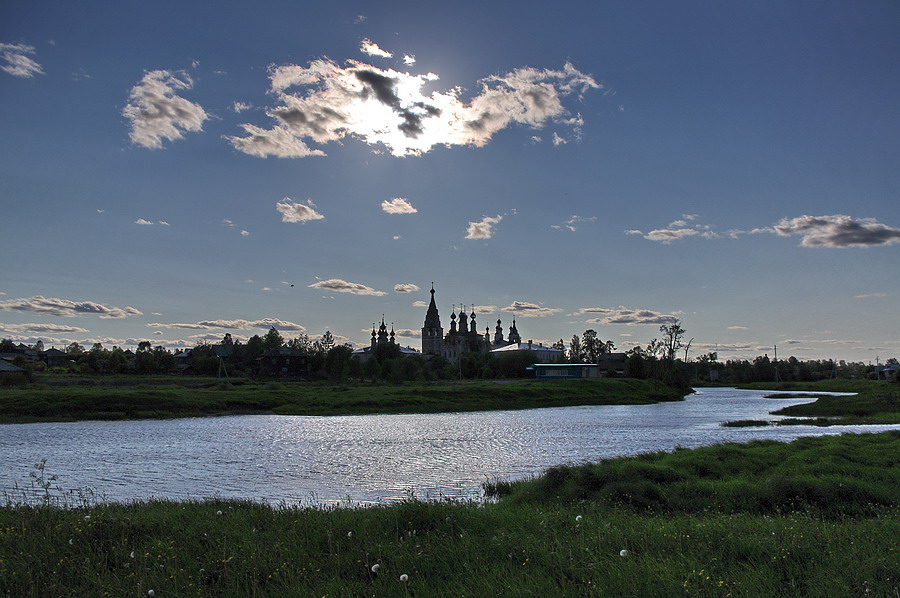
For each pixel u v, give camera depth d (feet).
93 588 32.99
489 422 230.27
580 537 42.04
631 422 232.12
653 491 71.97
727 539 41.50
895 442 110.83
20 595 32.17
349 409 283.38
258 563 37.04
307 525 46.32
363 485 98.99
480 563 36.17
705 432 189.78
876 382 530.68
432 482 101.86
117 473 112.27
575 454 138.72
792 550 38.70
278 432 190.80
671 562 35.78
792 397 426.92
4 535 42.09
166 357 564.71
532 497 75.10
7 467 119.96
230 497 88.79
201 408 265.95
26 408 238.07
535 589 31.27
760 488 73.31
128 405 253.24
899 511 62.85
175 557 38.04
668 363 501.56
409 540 41.14
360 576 35.88
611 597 30.32
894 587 32.12
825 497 69.00
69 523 45.50
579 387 403.95
